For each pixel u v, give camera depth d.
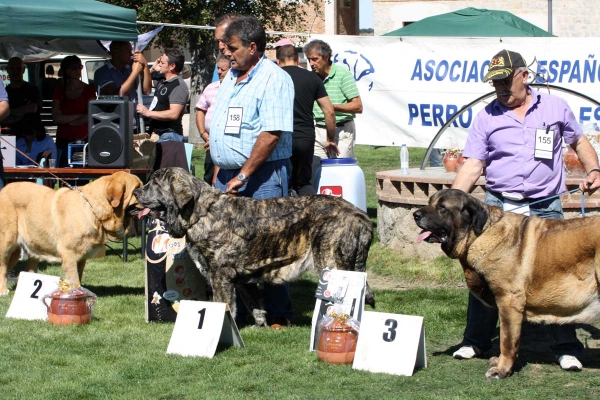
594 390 4.74
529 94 5.38
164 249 6.48
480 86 10.60
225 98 6.33
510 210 5.40
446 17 13.37
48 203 6.98
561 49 10.05
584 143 5.50
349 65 11.44
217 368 5.23
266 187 6.30
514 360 5.04
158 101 9.64
